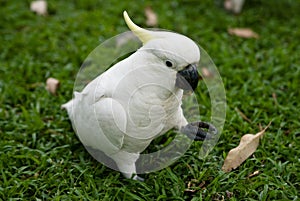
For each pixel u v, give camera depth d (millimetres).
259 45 7453
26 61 6812
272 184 4484
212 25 7887
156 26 7715
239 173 4621
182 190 4477
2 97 6004
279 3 8586
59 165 4848
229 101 5875
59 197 4340
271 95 6113
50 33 7523
